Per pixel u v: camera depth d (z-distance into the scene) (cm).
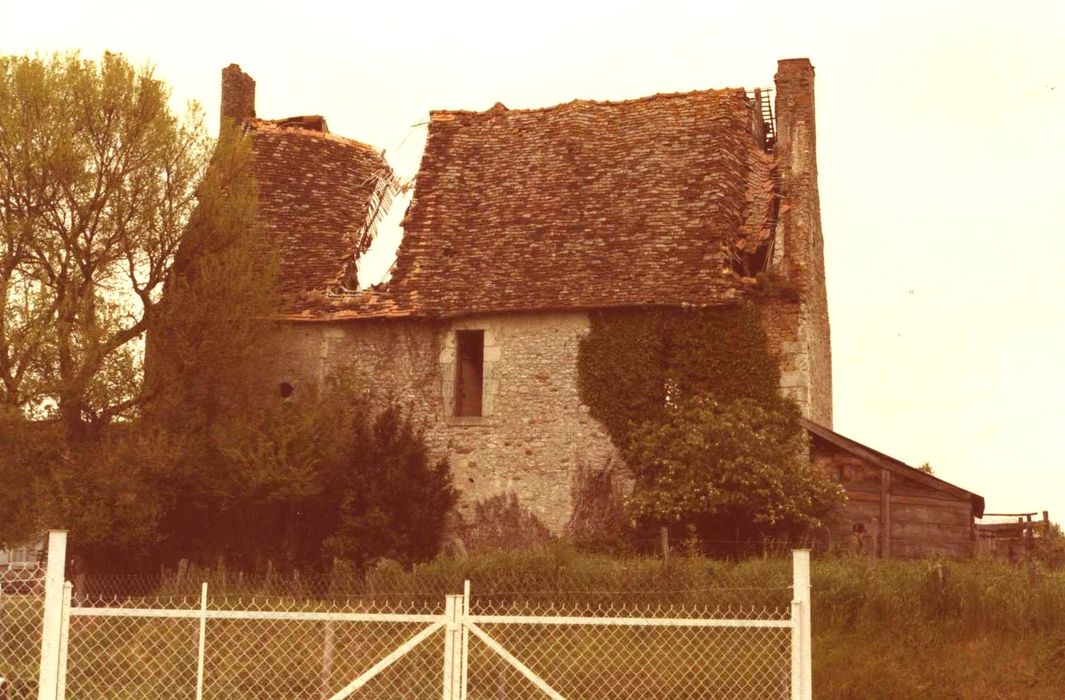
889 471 2295
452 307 2478
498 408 2447
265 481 2255
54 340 2166
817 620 1550
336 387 2434
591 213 2581
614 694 1316
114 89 2289
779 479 2189
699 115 2702
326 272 2648
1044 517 2273
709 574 1698
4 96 2258
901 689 1401
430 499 2398
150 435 2191
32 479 2180
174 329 2277
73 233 2248
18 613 1357
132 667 1341
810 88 2738
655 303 2375
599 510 2348
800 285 2397
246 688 1327
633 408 2372
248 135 2583
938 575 1583
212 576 2092
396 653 1088
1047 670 1439
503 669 1259
